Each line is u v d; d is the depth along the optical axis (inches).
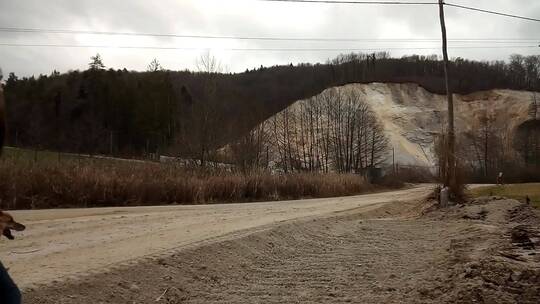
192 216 625.3
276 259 412.2
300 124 3186.5
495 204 728.3
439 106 3865.7
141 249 357.7
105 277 276.8
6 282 118.8
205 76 1867.6
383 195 1475.1
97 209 722.2
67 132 2687.0
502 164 2883.9
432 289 294.7
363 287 319.3
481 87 4005.9
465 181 829.2
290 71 4525.1
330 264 395.9
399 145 3489.2
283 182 1263.5
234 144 1737.2
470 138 3275.1
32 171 791.7
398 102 3863.2
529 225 555.2
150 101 2886.3
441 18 895.7
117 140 2864.2
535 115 3538.4
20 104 2859.3
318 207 848.3
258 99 3686.0
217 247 386.3
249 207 824.9
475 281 286.2
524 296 263.6
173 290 292.2
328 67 4458.7
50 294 242.8
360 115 2999.5
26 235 423.5
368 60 4429.1
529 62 4212.6
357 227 614.9
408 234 571.5
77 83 3137.3
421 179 2861.7
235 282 332.2
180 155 1585.9
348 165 2881.4
